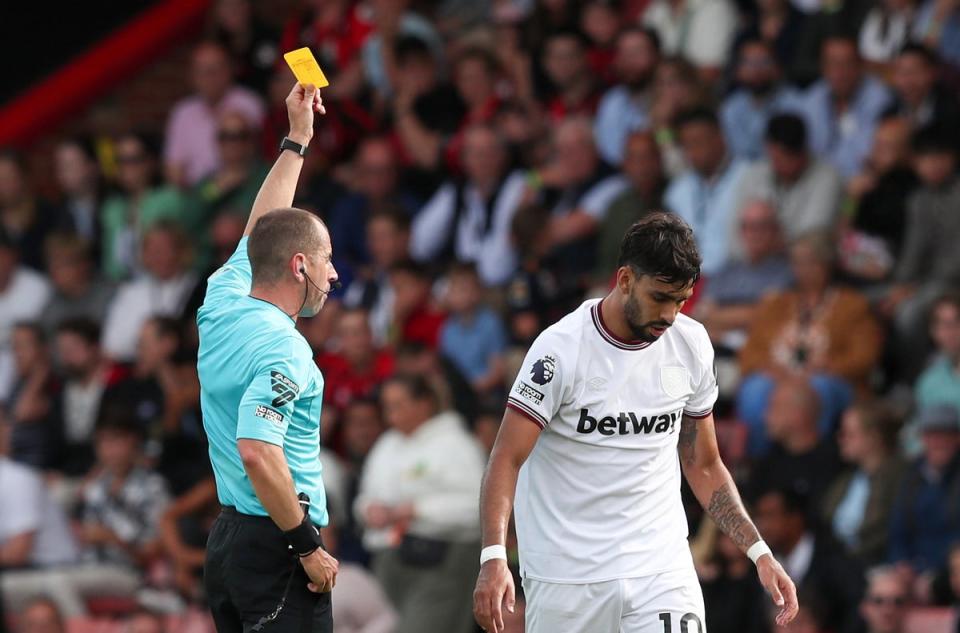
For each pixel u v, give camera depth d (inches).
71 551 1523.1
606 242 1552.7
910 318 1418.6
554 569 752.3
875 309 1441.9
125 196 1934.1
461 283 1513.3
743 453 1359.5
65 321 1722.4
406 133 1817.2
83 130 2129.7
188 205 1823.3
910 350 1421.0
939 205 1456.7
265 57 1987.0
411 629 1314.0
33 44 2144.4
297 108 786.8
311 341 1581.0
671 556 754.2
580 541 750.5
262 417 685.3
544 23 1836.9
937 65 1589.6
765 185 1539.1
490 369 1482.5
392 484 1344.7
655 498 754.2
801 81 1663.4
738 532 764.6
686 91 1657.2
